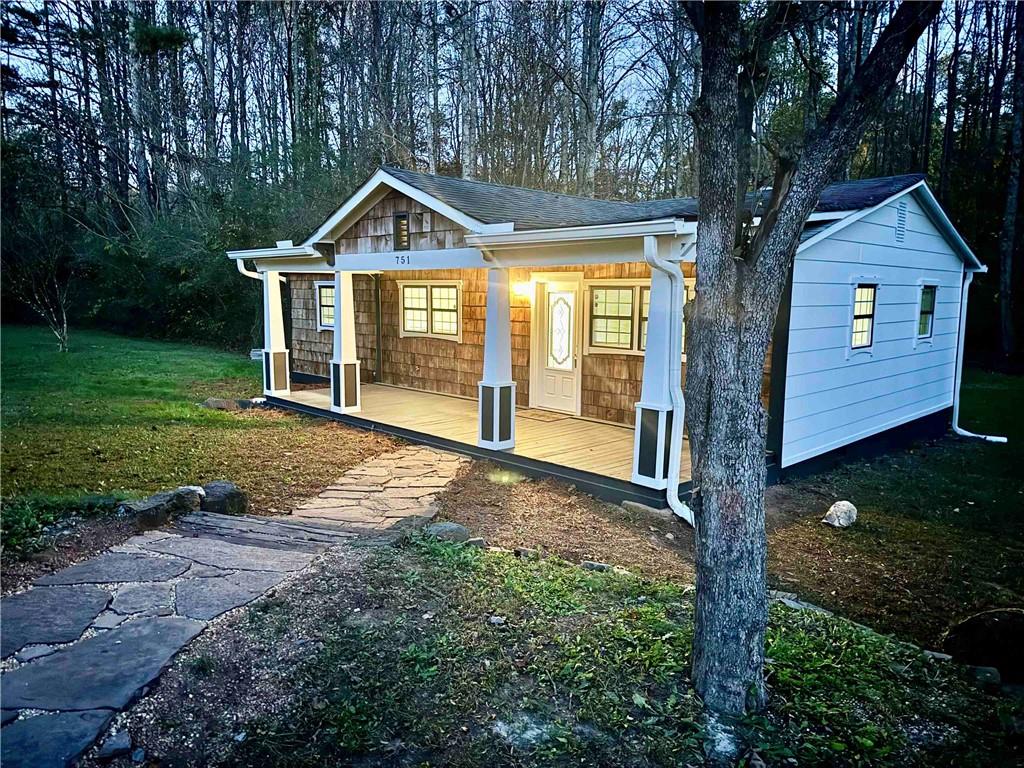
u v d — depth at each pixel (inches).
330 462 311.0
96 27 830.5
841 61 240.8
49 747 97.9
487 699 115.3
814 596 205.5
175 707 110.2
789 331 297.0
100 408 402.0
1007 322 662.5
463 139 678.5
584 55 704.4
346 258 396.5
